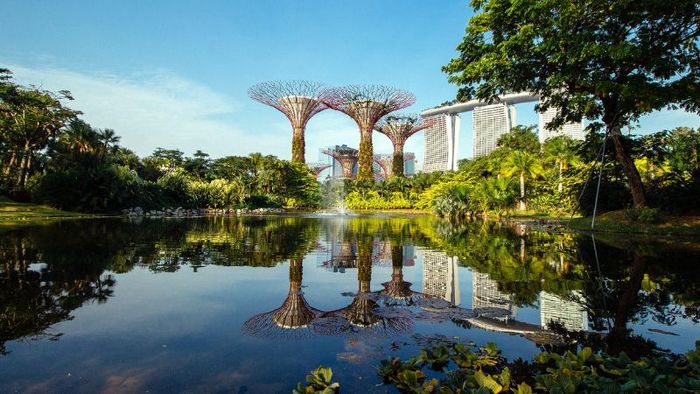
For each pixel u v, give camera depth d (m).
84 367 2.94
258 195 59.81
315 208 70.50
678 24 13.87
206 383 2.71
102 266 7.45
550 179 37.16
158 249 10.27
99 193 34.34
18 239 11.80
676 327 4.07
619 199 19.73
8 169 39.31
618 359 3.01
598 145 19.78
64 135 40.66
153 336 3.65
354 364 3.10
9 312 4.37
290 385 2.70
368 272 7.34
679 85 13.27
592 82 14.45
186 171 67.50
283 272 7.18
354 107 67.25
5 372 2.83
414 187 70.50
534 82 16.72
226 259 8.71
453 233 17.19
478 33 16.59
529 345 3.55
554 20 13.81
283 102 65.31
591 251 10.32
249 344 3.48
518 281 6.53
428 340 3.66
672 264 8.10
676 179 17.22
